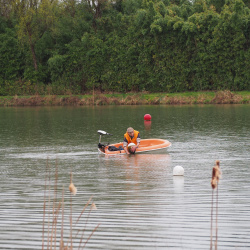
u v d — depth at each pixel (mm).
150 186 21094
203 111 68875
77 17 112500
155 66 100625
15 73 111188
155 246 13172
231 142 36219
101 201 18344
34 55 109750
